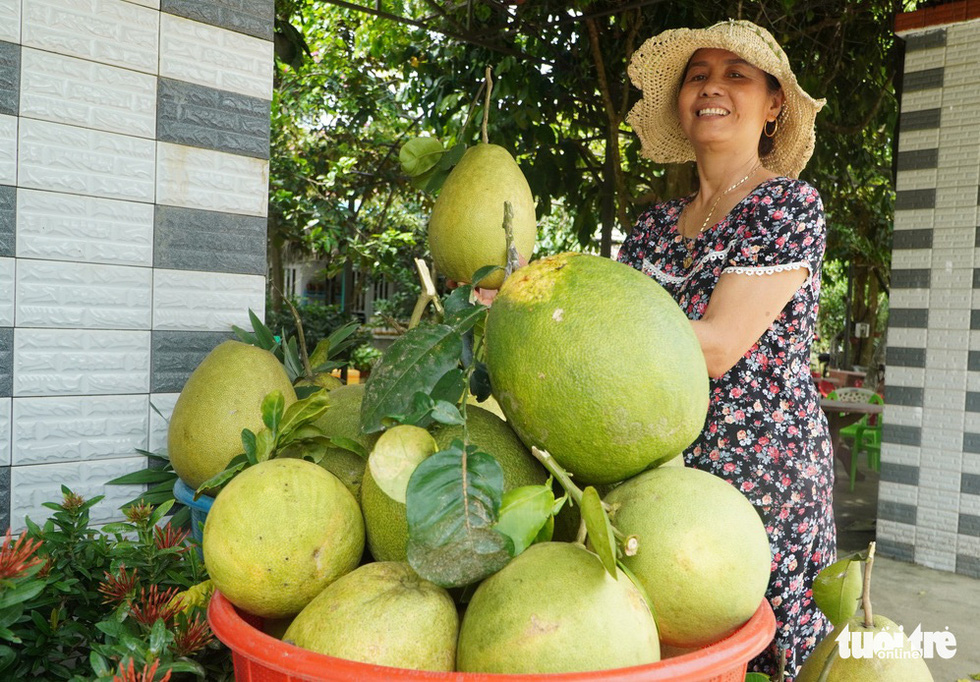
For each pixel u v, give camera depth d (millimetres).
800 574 1620
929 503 3992
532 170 4586
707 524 947
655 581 938
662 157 2297
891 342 4094
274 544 942
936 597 3570
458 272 1551
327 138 7688
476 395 1219
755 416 1621
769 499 1584
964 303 3881
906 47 4012
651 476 1005
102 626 1230
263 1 2287
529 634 815
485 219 1487
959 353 3900
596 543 855
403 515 1003
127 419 2121
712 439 1630
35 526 1553
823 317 16672
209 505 1566
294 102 7184
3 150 1912
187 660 1199
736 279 1585
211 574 979
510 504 899
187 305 2197
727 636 960
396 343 1129
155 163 2127
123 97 2066
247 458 1235
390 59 5414
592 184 4965
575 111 5023
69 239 2012
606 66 4559
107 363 2082
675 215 1938
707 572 930
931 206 3961
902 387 4066
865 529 5016
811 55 4352
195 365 2215
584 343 941
